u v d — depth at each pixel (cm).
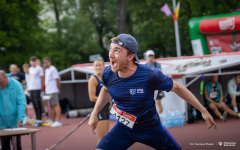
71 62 3628
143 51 3253
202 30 1684
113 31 4050
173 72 1123
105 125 582
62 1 3747
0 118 636
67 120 1368
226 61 1087
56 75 1195
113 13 3797
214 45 1677
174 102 1100
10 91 635
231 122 1027
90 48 3612
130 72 356
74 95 1691
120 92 362
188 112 1077
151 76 353
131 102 362
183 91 362
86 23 3666
